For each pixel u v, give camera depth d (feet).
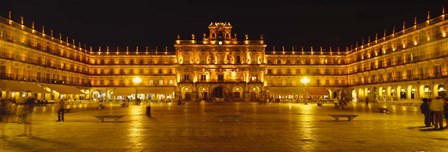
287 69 447.42
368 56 400.88
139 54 445.37
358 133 76.69
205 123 101.45
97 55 445.78
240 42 422.82
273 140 66.39
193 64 415.23
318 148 57.82
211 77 417.69
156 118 122.52
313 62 451.12
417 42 317.01
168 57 444.14
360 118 119.14
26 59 315.37
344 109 191.42
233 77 419.33
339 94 449.06
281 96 429.79
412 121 107.04
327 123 100.73
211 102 367.66
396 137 70.23
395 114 141.69
